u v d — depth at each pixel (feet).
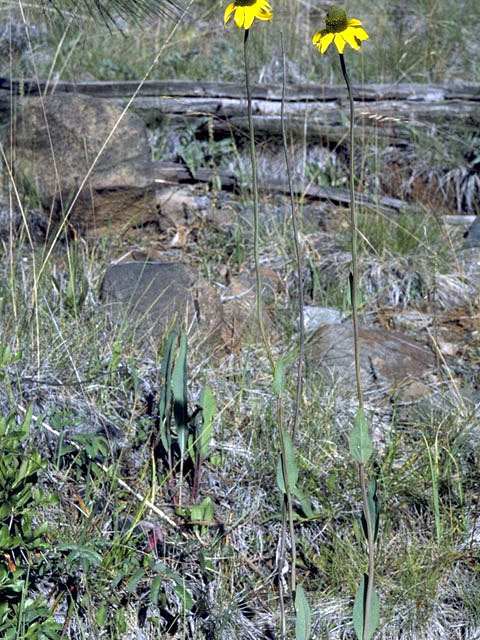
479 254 14.69
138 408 9.94
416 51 20.27
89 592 7.64
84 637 7.44
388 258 14.21
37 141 14.28
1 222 13.96
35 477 7.52
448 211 17.10
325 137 17.20
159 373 10.46
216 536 8.77
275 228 14.73
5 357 8.96
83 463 8.95
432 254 14.10
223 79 19.01
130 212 14.70
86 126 14.29
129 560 8.09
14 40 18.75
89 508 8.54
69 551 7.96
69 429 9.32
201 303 11.69
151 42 20.06
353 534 8.91
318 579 8.55
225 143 16.74
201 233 14.85
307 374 11.07
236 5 5.62
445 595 8.46
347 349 11.77
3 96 15.89
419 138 17.44
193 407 9.97
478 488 9.59
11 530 7.73
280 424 6.48
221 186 16.47
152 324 11.42
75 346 10.37
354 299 5.86
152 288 11.76
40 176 14.15
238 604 8.30
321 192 16.16
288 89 17.15
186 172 16.25
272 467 9.42
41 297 11.30
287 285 13.73
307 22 20.58
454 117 17.54
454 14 21.99
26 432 7.68
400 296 13.82
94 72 18.57
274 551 8.85
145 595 8.11
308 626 6.43
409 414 10.67
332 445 9.81
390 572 8.56
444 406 10.80
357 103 17.33
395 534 8.97
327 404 10.44
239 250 14.17
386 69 19.69
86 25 18.48
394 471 9.47
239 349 11.51
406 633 8.15
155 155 16.92
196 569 8.44
